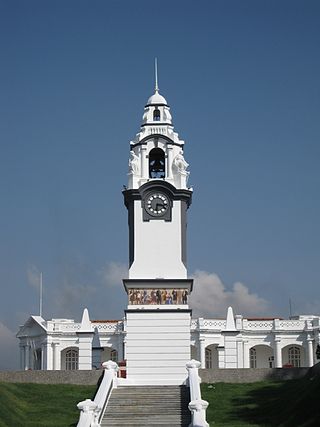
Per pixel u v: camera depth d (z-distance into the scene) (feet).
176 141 272.10
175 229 264.31
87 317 396.16
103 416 188.44
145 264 261.85
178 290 260.83
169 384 232.53
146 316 258.78
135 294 260.21
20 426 200.95
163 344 256.93
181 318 258.57
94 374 262.88
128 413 190.49
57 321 416.26
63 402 233.14
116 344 402.72
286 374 267.80
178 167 268.41
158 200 265.95
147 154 270.87
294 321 413.80
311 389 211.82
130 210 266.57
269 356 422.00
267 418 208.33
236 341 384.68
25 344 423.23
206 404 174.91
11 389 241.55
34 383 257.96
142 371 255.09
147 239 263.49
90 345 390.83
